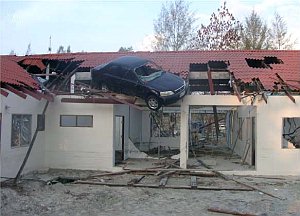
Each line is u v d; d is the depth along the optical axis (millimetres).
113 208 10023
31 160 15461
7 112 13414
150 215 9406
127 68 15938
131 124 21422
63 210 9672
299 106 15617
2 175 13109
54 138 16781
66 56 22406
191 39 41156
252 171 15641
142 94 15297
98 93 15641
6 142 13391
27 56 22594
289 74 18422
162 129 24625
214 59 20562
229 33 39062
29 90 15133
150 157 19750
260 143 15664
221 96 16016
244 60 20203
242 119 20531
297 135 17125
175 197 11359
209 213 9641
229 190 12422
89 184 13211
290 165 15547
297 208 10117
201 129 28984
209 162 18312
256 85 17234
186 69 19609
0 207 9477
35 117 15844
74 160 16641
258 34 39312
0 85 13234
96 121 16547
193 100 16188
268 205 10438
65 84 19188
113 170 16328
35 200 10438
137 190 12258
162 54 21859
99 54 22453
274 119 15664
